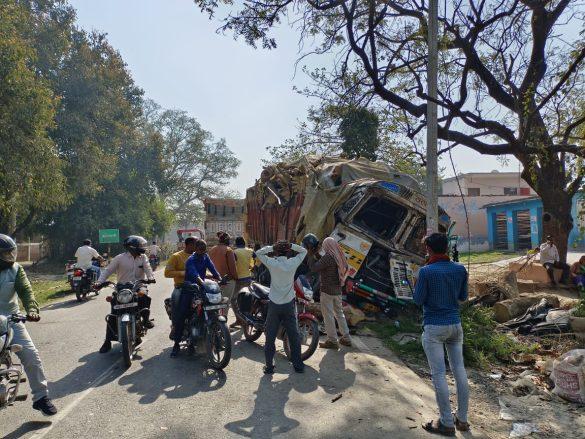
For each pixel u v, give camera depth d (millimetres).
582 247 22406
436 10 8883
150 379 5906
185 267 6715
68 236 33719
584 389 5543
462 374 4719
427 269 4742
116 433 4406
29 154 16875
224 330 6102
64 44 27594
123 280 6965
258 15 9516
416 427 4680
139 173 39781
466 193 40562
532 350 7586
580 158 10820
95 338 8211
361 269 10180
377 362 6797
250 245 17047
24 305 4715
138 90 39719
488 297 10828
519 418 5141
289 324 6254
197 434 4402
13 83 16156
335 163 11711
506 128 9812
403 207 10531
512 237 28250
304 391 5555
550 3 11875
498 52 10875
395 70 11008
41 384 4652
